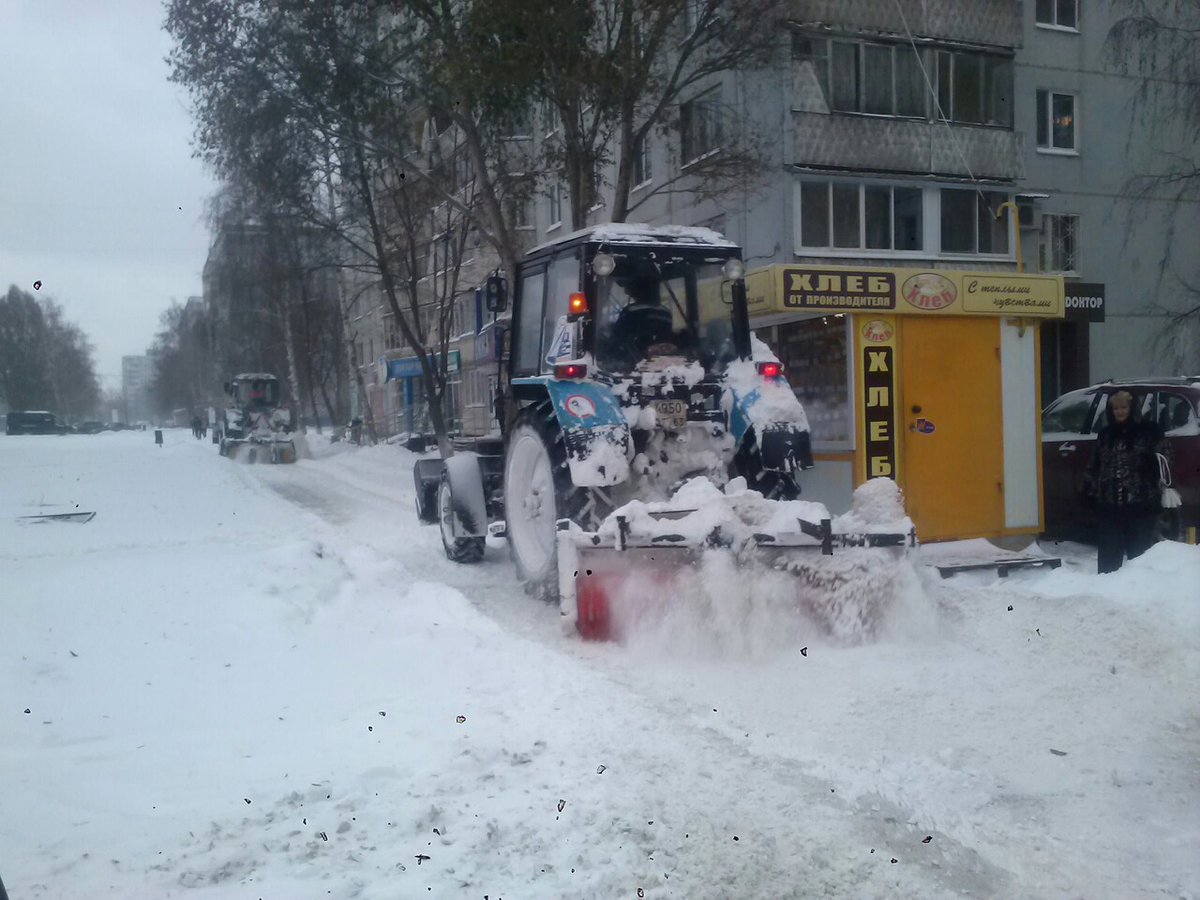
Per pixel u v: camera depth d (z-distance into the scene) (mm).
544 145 17625
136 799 4152
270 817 3930
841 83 21156
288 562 9023
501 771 4332
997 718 5031
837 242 21250
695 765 4398
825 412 9227
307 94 17172
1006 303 9125
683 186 22266
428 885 3340
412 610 7609
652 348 7582
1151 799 4133
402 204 22469
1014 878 3494
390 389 46562
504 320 9172
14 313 88812
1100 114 23984
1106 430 8141
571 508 7195
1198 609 6242
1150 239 24438
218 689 5676
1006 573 8211
